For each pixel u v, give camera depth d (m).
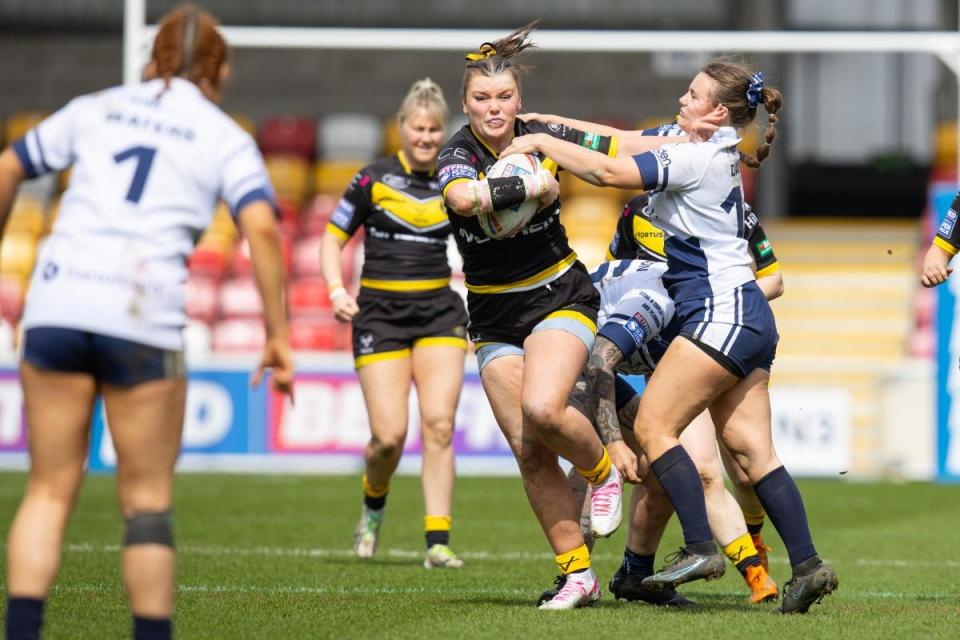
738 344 18.33
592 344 18.86
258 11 75.62
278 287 13.66
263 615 18.38
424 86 27.16
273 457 49.19
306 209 70.56
